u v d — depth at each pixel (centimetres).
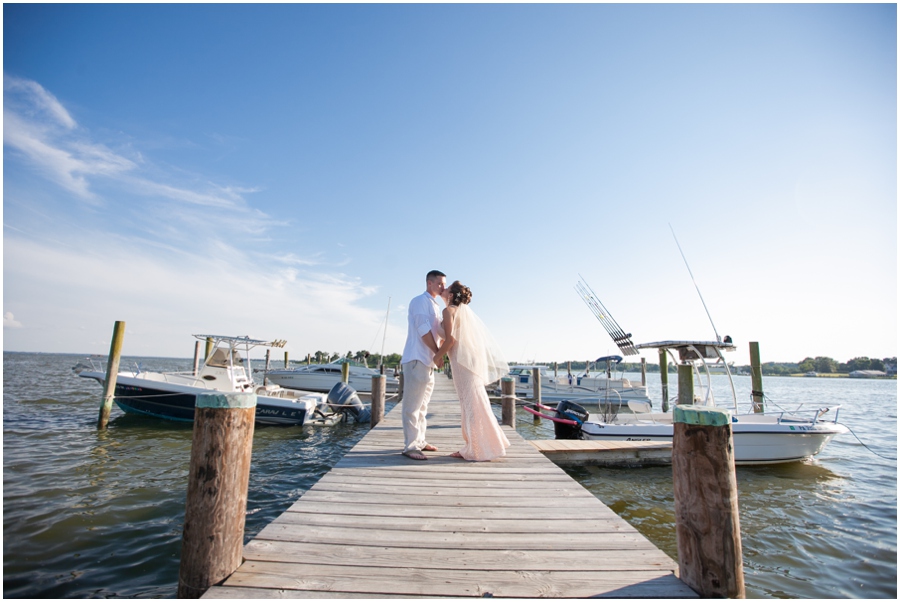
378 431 683
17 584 398
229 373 1328
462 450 474
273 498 683
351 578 217
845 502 705
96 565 437
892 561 493
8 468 782
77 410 1509
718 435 208
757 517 636
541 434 1370
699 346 982
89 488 681
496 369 499
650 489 742
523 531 281
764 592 428
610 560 241
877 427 1670
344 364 2202
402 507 321
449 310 459
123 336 1228
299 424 1357
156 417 1314
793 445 914
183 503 621
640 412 1102
